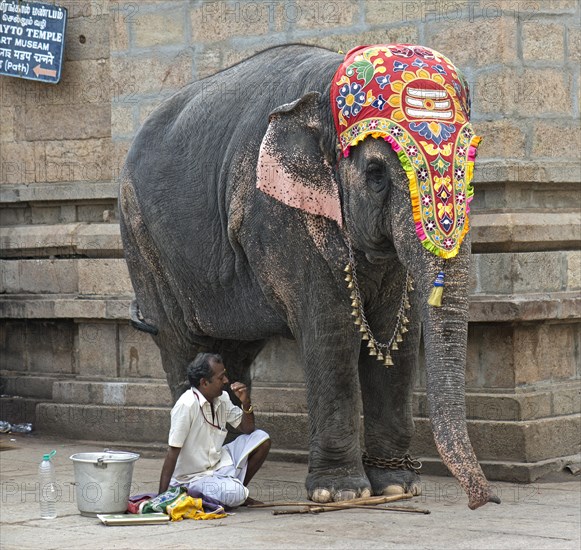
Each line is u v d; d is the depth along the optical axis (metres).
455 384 7.52
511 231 10.26
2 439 12.65
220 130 9.66
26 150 13.41
